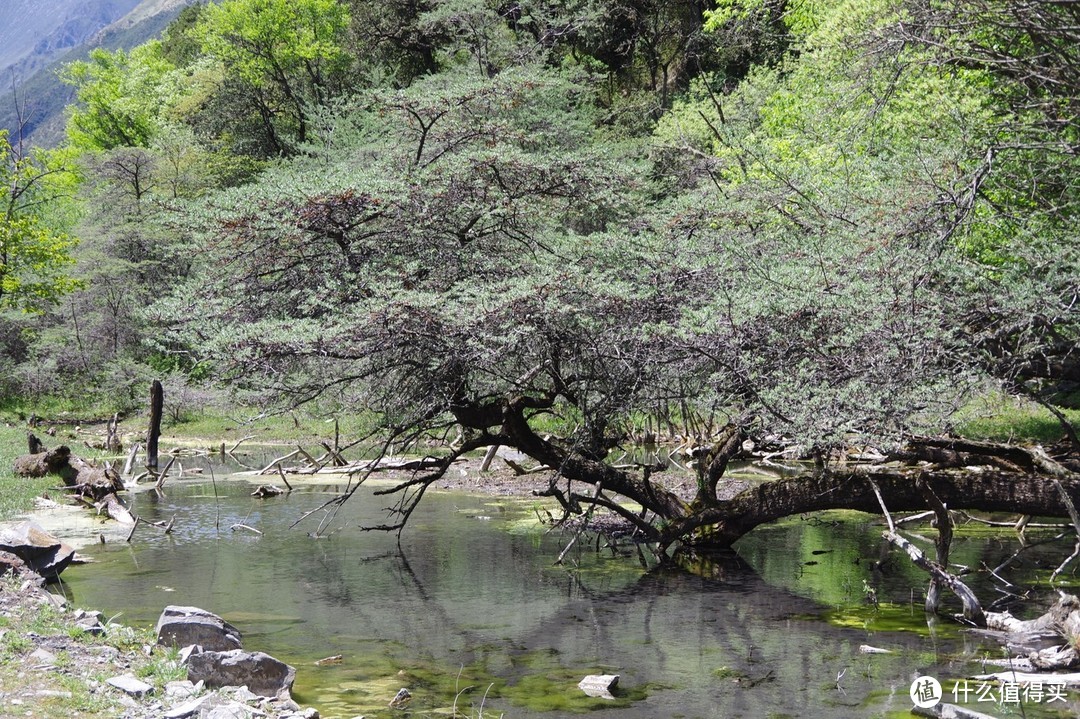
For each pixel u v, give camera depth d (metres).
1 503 14.14
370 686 6.99
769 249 11.88
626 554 11.83
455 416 11.86
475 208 12.42
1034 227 11.11
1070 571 10.38
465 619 8.91
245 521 14.00
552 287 10.66
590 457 12.02
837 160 13.65
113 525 13.50
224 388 12.43
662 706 6.60
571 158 12.99
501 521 13.93
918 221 10.66
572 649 7.96
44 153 39.00
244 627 8.56
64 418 30.53
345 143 34.44
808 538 12.68
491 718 6.35
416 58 45.22
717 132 25.20
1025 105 12.56
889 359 9.33
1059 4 11.59
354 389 11.76
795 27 23.67
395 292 10.30
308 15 47.81
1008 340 10.80
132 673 6.27
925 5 12.55
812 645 8.05
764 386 9.95
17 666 6.09
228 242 12.08
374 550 11.98
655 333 10.47
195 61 61.09
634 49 42.06
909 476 10.27
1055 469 9.99
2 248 32.19
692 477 15.80
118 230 33.91
